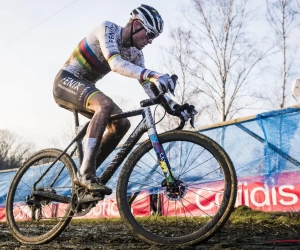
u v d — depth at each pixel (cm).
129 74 238
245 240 266
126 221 230
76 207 254
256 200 548
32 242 275
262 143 555
